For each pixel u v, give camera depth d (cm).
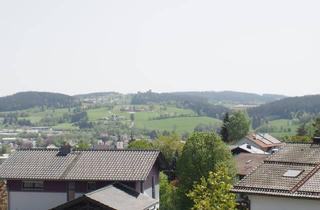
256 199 3281
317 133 11669
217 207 2930
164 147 10588
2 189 4984
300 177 3272
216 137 5903
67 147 4903
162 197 5941
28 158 4869
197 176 5775
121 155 4694
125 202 3922
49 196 4603
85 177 4431
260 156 8194
